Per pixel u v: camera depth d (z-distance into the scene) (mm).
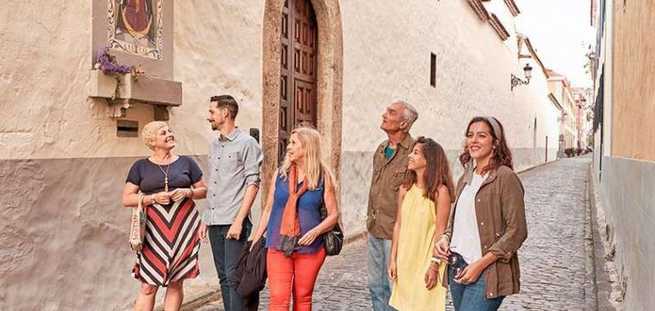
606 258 8922
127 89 5516
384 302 5086
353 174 11273
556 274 8289
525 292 7270
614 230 9031
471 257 3723
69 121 5191
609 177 11172
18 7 4715
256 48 8156
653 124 4855
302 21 9992
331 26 10312
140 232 4879
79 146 5301
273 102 8578
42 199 4945
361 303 6652
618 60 8906
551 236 11633
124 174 5820
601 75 16734
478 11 21766
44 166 4953
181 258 5027
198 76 6953
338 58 10516
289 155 4785
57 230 5086
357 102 11430
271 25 8516
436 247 3941
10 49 4656
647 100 5270
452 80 18641
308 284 4746
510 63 31750
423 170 4523
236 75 7707
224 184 5449
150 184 4945
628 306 5941
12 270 4684
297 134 4762
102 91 5375
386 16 12781
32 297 4852
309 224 4703
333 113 10422
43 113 4941
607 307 6398
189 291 6699
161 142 5000
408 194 4609
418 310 4434
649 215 4691
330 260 9023
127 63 5645
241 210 5297
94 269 5480
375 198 5113
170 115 6469
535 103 43656
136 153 5984
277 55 8672
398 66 13594
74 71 5215
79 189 5316
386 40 12828
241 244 5316
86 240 5398
